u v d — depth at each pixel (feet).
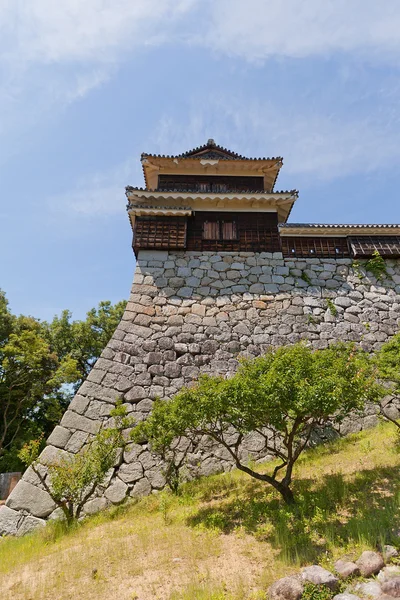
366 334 43.96
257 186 54.65
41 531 29.45
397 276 48.08
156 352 40.24
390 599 14.76
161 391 38.11
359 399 22.43
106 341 92.58
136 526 26.35
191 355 40.60
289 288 45.83
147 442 35.27
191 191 48.44
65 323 92.12
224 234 48.42
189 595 16.12
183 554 20.30
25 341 71.00
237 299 44.52
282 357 24.08
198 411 23.84
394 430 34.58
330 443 35.50
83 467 29.32
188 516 25.86
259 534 21.24
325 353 25.16
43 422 85.35
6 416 75.15
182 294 44.29
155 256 46.52
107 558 21.06
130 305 42.78
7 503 31.48
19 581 19.93
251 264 46.83
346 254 48.98
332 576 15.97
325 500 23.25
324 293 45.98
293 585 15.65
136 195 47.44
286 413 22.79
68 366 72.69
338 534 19.40
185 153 57.26
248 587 16.61
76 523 28.68
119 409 33.78
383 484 24.31
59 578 19.51
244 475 32.37
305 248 48.80
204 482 32.53
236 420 23.59
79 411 35.88
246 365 25.71
